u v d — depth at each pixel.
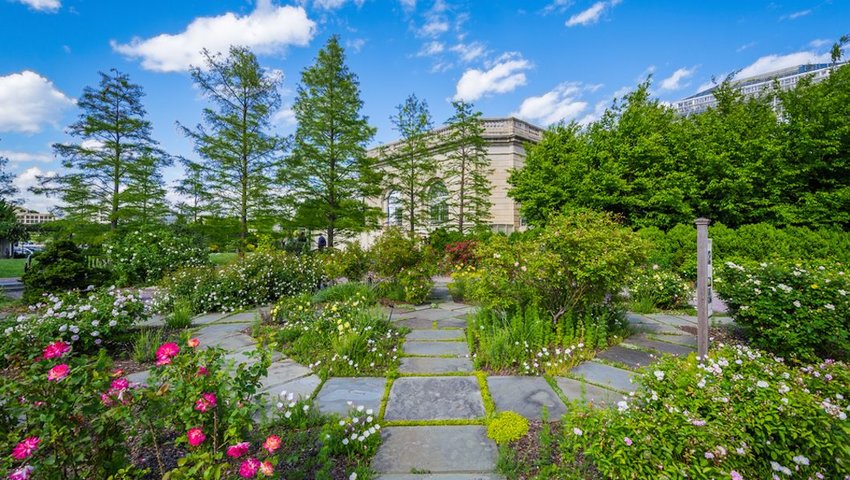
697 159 11.30
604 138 13.39
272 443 1.63
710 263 3.56
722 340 4.57
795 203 10.45
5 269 13.53
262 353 2.12
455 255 12.38
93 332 3.83
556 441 2.28
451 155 16.91
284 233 14.09
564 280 4.50
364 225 14.08
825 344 3.80
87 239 13.96
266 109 13.40
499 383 3.31
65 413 1.61
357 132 12.95
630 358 3.93
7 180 17.80
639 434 1.78
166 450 2.15
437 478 2.02
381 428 2.55
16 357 2.33
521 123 18.78
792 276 4.02
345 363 3.71
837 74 10.91
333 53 12.88
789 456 1.75
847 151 9.76
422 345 4.52
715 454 1.71
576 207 12.43
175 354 1.88
